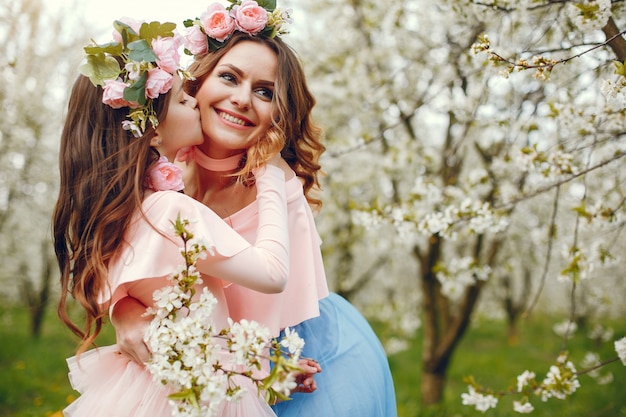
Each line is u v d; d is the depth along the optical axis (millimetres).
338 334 2119
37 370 7312
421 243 5793
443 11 3834
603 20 2236
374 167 5441
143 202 1750
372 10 4828
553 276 7789
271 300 1887
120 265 1692
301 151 2186
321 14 5559
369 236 5969
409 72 4918
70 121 1847
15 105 6098
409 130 5180
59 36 6445
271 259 1687
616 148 3354
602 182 5230
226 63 1933
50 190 7258
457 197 3887
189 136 1894
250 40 1984
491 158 5031
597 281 8047
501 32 3523
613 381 6805
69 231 1839
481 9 3010
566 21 2832
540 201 5156
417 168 5262
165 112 1810
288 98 2055
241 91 1915
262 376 1750
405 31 4723
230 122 1923
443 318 5945
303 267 1981
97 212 1741
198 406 1433
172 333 1485
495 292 9914
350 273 6930
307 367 1871
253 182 2062
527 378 2668
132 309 1722
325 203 5730
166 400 1639
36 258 8977
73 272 1780
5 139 6324
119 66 1750
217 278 1824
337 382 1960
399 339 8281
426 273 5766
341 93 5121
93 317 1730
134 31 1746
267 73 1961
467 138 5066
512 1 2758
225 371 1521
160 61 1742
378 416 1999
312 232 2094
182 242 1656
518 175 4109
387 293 8297
